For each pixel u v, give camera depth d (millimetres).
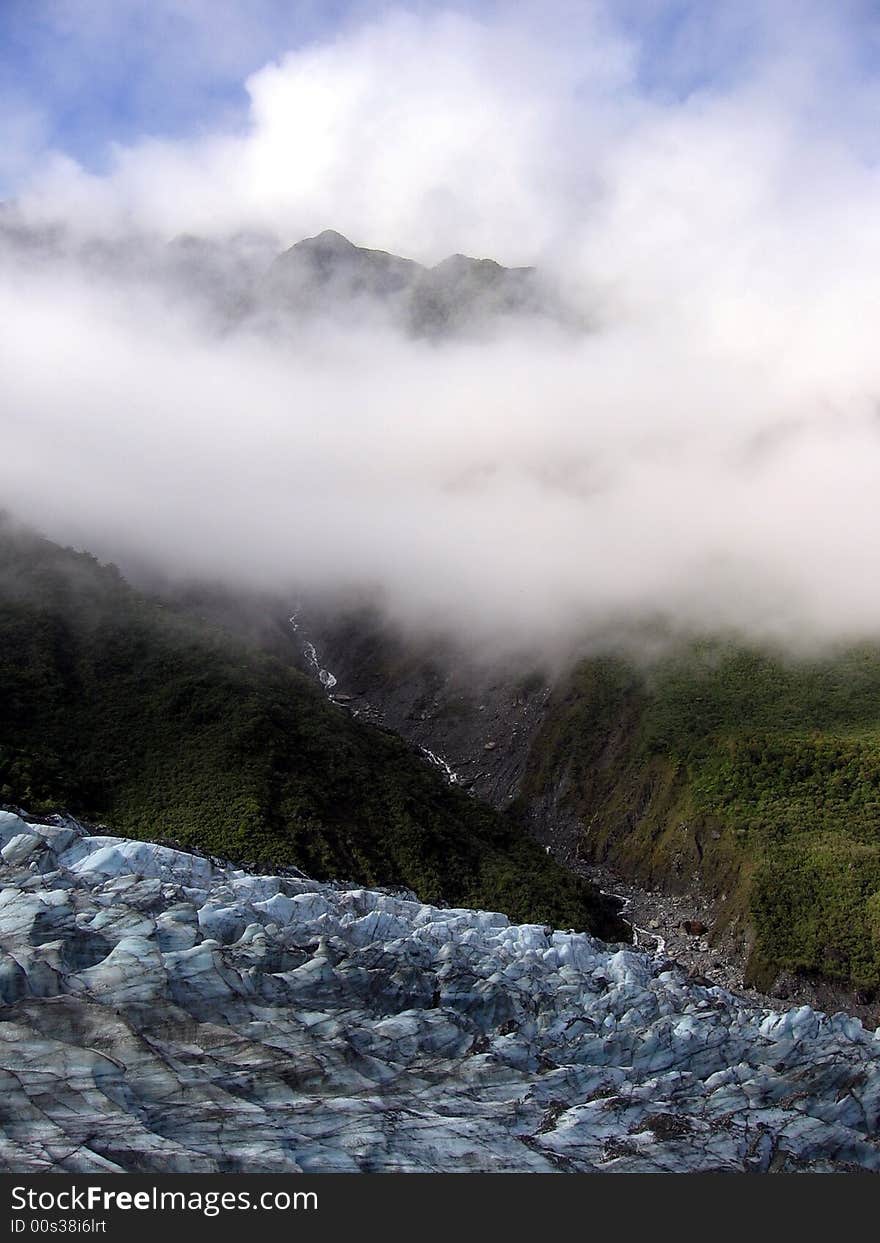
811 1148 53031
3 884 59812
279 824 131250
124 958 51375
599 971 84125
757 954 137750
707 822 174125
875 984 129375
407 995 61875
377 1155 43719
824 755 176000
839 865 149375
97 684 156375
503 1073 53562
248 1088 45594
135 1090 43062
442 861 142500
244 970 56344
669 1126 51562
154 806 130750
